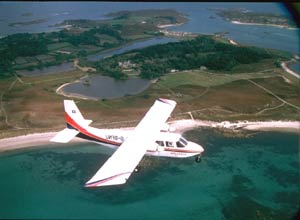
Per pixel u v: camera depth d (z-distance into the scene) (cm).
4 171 6372
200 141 7700
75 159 6806
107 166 4375
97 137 5622
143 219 5334
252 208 5581
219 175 6394
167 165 6619
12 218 5212
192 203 5700
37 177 6216
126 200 5731
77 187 5966
